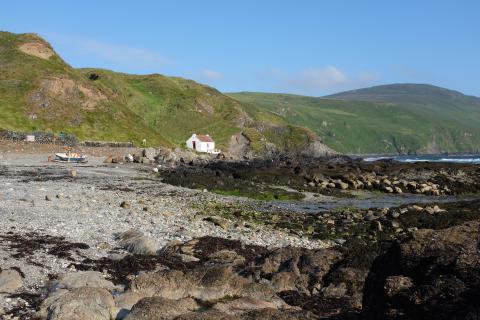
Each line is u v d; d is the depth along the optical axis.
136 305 12.54
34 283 16.00
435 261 12.20
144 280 15.07
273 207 40.75
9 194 35.66
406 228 30.83
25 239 21.31
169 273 15.33
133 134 111.25
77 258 19.30
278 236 28.42
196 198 43.19
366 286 13.66
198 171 64.62
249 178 58.06
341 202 46.19
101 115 112.44
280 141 160.50
